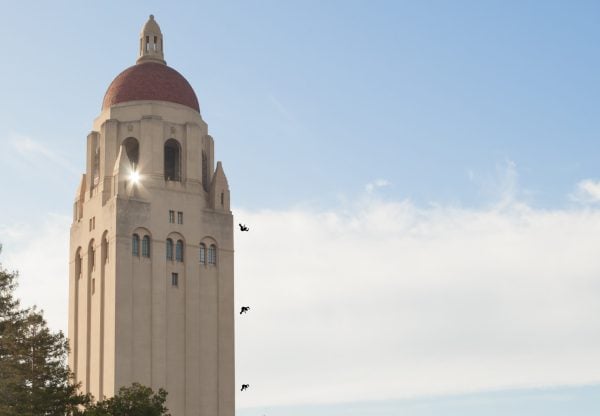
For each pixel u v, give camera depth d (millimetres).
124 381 133250
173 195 142250
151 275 138125
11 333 100000
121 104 145500
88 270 142375
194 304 140625
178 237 141625
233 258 145250
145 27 153875
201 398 138500
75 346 142625
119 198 138000
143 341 135750
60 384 104875
